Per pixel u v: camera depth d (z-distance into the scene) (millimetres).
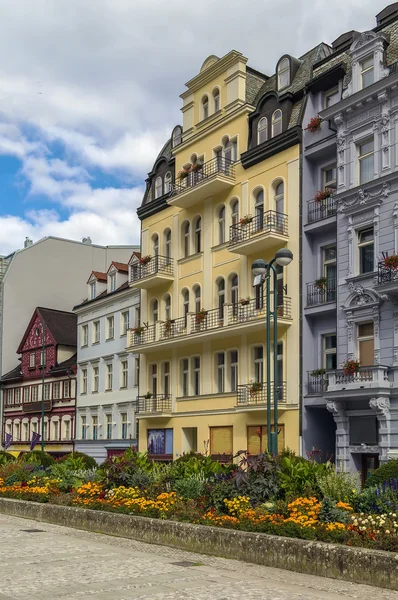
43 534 16766
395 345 25391
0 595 9766
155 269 38562
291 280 30641
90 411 47188
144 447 38844
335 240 29656
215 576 11227
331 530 12047
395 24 28328
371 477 20656
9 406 57812
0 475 26719
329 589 10219
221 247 34969
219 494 15602
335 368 29391
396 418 25078
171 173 39625
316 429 29656
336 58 30719
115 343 44875
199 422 34969
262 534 12625
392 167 26125
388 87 26156
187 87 38438
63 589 10195
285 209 31328
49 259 60906
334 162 29906
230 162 34719
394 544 11078
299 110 31406
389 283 24984
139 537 15508
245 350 32781
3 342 58469
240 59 34969
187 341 35469
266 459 15969
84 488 19688
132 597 9648
